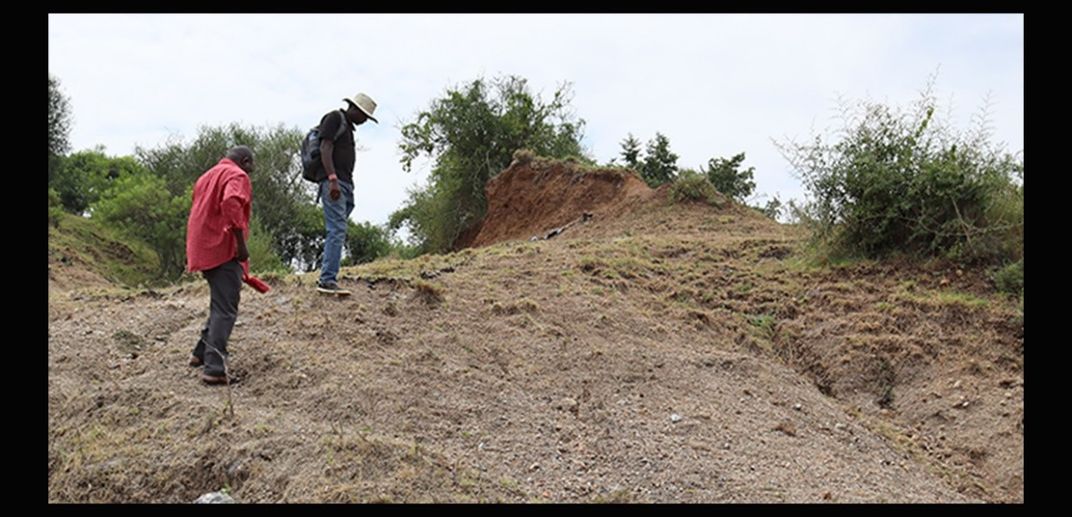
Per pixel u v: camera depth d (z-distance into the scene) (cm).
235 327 693
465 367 648
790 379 702
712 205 1453
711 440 563
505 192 1920
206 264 602
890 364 710
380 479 471
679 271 950
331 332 682
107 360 656
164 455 512
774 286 882
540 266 936
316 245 2962
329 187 732
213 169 622
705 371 688
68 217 2561
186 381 613
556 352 696
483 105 2142
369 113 741
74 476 504
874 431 627
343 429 535
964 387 665
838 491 500
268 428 529
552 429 571
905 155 894
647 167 2345
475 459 521
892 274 860
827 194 934
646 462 527
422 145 2158
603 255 995
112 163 3300
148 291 830
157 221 2286
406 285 802
